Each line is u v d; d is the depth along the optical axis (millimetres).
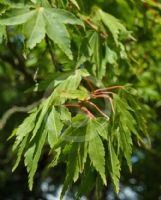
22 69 1058
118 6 893
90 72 723
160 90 1119
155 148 1650
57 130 589
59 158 590
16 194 2400
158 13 896
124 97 657
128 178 1958
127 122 617
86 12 767
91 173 616
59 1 659
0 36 617
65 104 619
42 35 602
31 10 613
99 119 604
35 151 589
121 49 751
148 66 1019
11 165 1761
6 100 1730
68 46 604
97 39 727
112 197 2232
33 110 621
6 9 608
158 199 2021
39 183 2125
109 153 600
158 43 997
